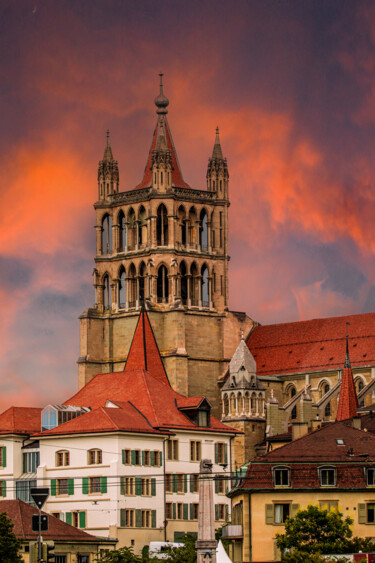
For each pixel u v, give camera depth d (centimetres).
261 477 15062
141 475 18275
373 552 13975
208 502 12312
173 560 15638
